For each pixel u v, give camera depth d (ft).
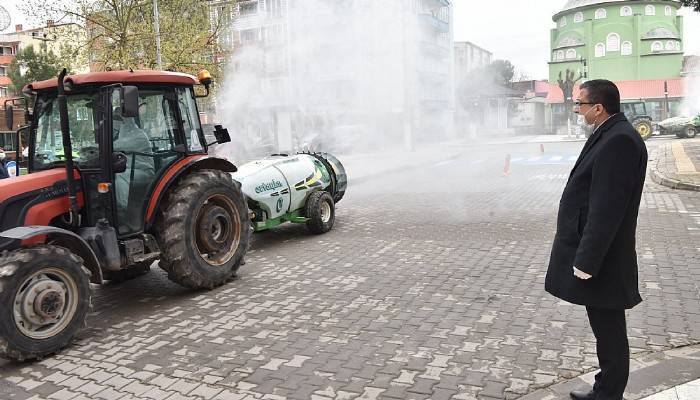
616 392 9.93
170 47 52.01
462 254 22.58
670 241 23.08
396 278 19.65
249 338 14.82
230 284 19.90
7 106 18.52
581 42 166.30
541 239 24.57
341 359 13.19
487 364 12.56
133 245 17.40
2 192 15.15
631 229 9.64
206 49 55.36
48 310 14.14
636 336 13.58
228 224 19.85
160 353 14.15
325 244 25.70
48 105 17.52
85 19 53.42
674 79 155.74
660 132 95.30
